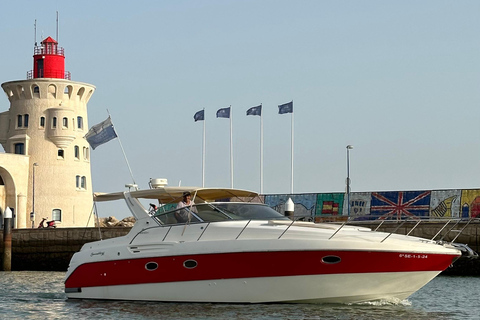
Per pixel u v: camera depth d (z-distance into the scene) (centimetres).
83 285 2419
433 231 3903
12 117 6862
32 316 2244
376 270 2158
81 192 6856
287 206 4003
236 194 2528
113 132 3155
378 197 4609
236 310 2169
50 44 7000
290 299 2212
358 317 2088
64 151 6794
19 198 6619
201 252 2234
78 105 6962
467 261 3819
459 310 2302
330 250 2150
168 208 2395
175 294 2277
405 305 2278
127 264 2338
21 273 4272
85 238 4575
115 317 2142
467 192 4359
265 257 2188
